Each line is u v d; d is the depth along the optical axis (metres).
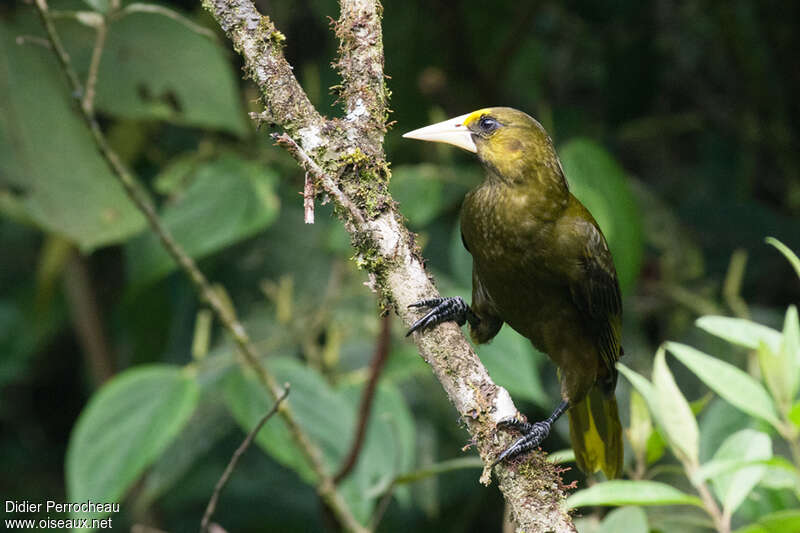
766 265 11.41
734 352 9.98
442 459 10.23
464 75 11.86
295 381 8.20
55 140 9.41
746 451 5.36
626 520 5.65
